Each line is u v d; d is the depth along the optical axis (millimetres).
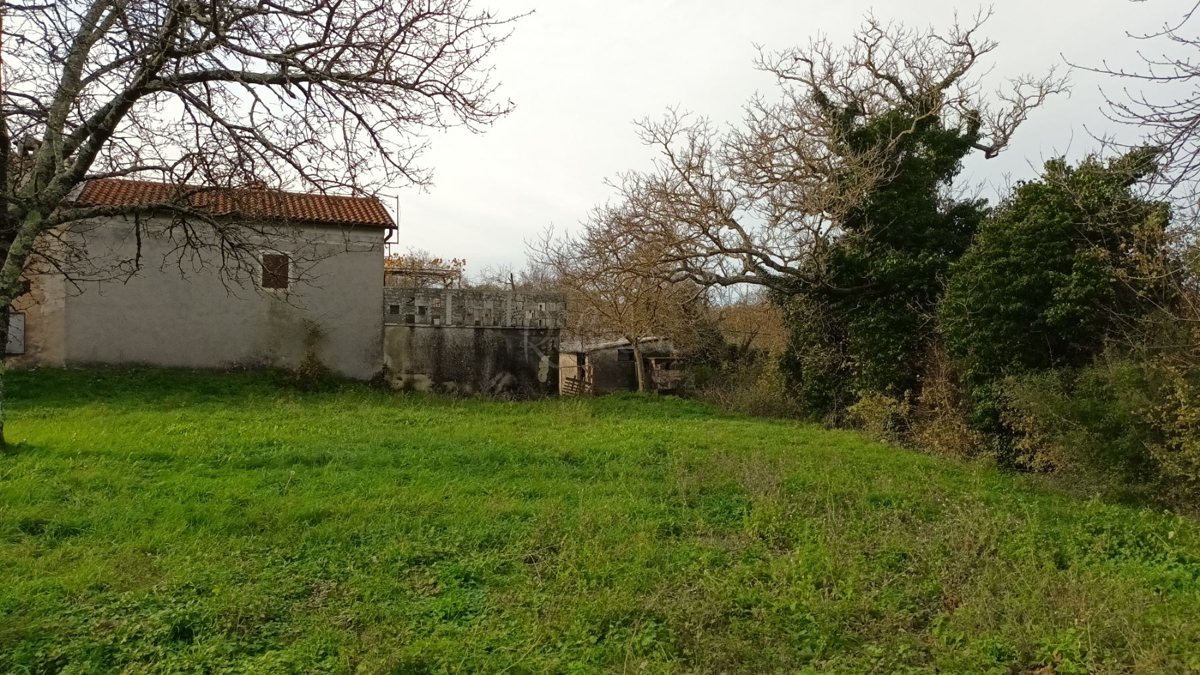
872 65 19125
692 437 14523
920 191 18328
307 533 7199
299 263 20953
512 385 22875
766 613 5609
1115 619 5301
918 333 17156
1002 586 6113
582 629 5223
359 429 13883
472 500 8648
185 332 19953
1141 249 10539
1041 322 12266
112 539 6953
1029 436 11938
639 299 25609
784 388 22109
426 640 4988
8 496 8039
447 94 10094
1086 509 9195
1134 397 9734
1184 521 8414
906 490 9938
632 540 7168
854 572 6344
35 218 10234
